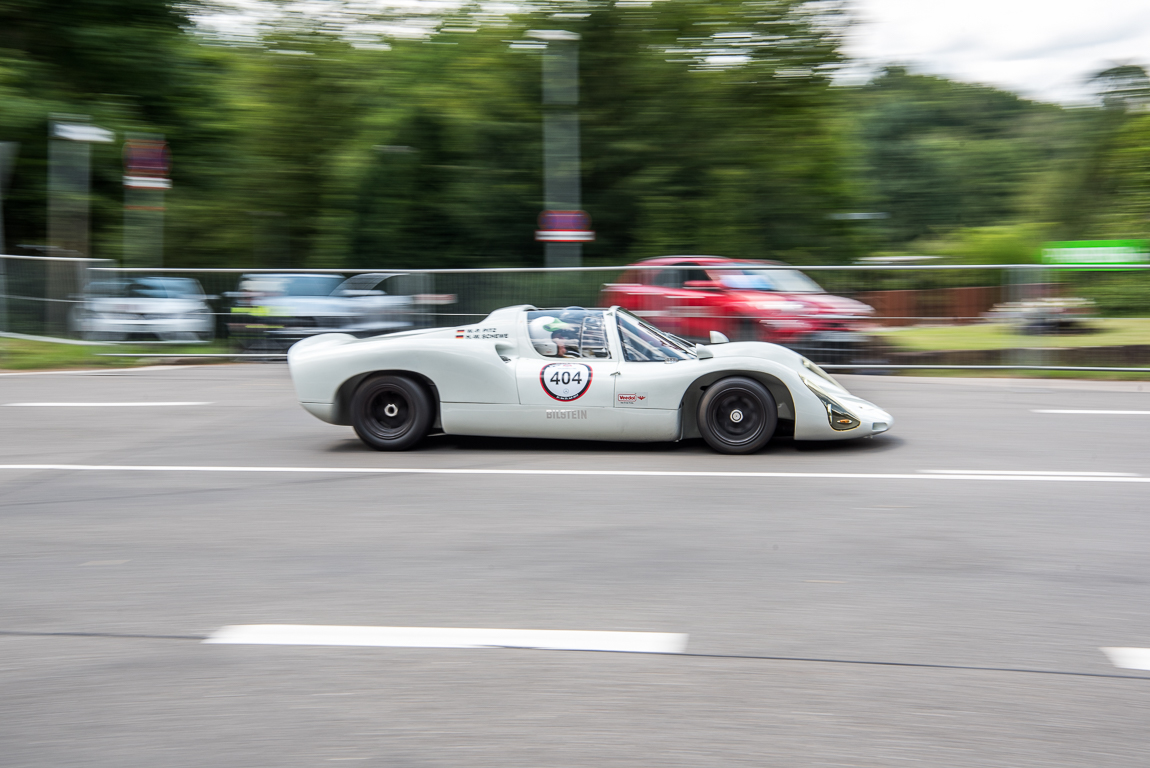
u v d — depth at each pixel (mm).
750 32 20625
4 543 4715
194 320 13031
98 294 13180
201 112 23969
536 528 4906
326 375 6902
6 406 9484
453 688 3021
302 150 22812
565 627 3527
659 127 20953
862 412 6820
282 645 3375
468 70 20938
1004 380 11078
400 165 21344
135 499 5629
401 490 5781
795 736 2711
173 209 23203
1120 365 11242
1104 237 27797
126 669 3189
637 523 4988
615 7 20078
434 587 3994
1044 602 3785
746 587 3967
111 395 10211
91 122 21531
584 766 2564
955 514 5152
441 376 6793
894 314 11609
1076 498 5512
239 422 8469
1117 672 3129
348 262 22000
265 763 2594
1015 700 2926
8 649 3371
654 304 12180
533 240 21703
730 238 21312
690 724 2783
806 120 21422
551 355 6828
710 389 6688
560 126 20547
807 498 5504
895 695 2959
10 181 21906
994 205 60000
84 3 22828
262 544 4668
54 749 2676
